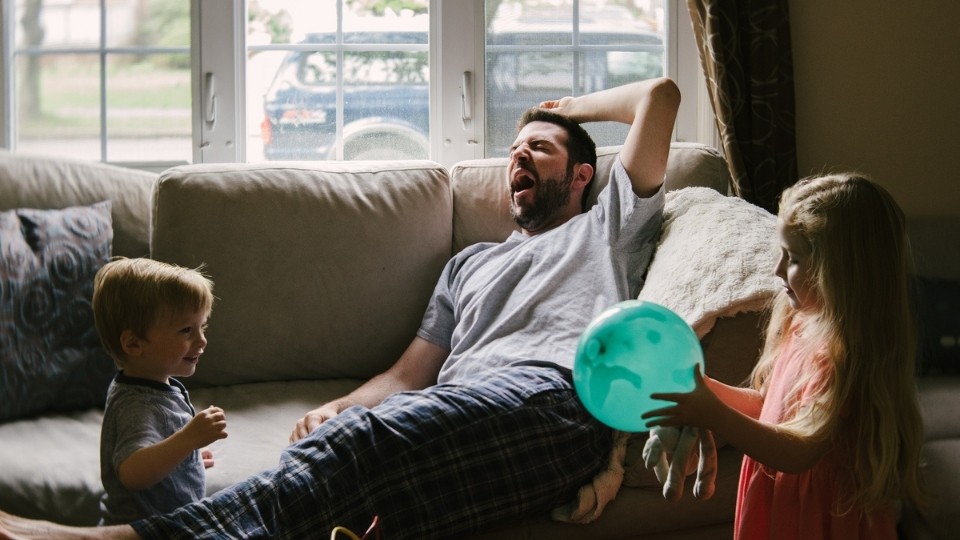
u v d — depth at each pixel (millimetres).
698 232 2066
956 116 2916
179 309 1686
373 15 3027
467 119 3006
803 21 2877
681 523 1864
